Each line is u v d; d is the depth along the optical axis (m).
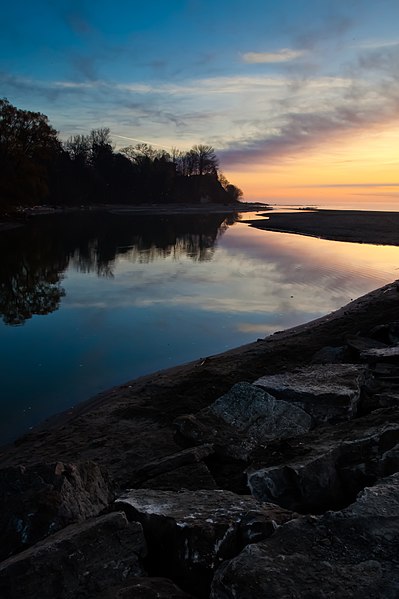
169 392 9.12
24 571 3.29
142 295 19.70
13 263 28.83
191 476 5.16
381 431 5.02
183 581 3.43
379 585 2.87
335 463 4.75
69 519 3.97
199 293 20.09
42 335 14.27
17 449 7.55
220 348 13.06
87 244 39.69
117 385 10.48
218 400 6.66
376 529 3.36
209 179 159.38
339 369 7.52
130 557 3.47
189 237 47.31
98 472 4.82
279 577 2.95
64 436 7.71
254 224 66.88
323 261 30.55
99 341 13.67
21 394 10.10
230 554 3.48
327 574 2.97
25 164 67.88
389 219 74.69
